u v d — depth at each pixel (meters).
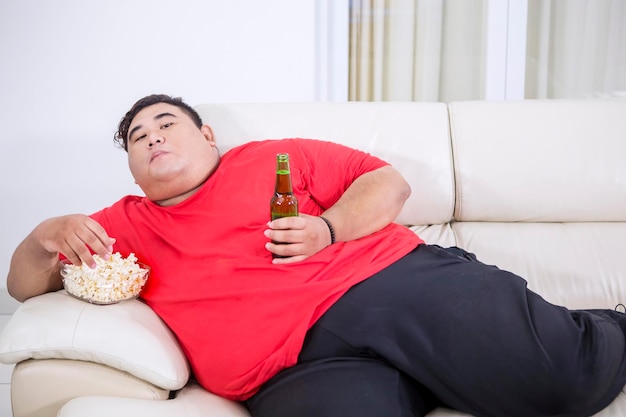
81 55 2.77
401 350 1.36
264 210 1.54
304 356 1.38
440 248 1.59
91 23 2.75
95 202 2.89
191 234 1.53
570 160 1.91
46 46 2.75
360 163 1.67
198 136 1.65
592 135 1.93
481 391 1.31
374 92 2.98
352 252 1.50
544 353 1.28
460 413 1.35
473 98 3.00
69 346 1.31
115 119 2.83
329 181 1.65
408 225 1.95
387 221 1.59
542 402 1.28
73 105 2.81
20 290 1.51
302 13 2.80
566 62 2.96
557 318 1.34
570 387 1.27
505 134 1.93
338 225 1.52
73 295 1.45
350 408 1.26
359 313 1.38
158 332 1.40
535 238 1.89
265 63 2.84
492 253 1.85
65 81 2.79
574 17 2.91
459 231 1.92
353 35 2.94
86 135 2.84
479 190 1.91
